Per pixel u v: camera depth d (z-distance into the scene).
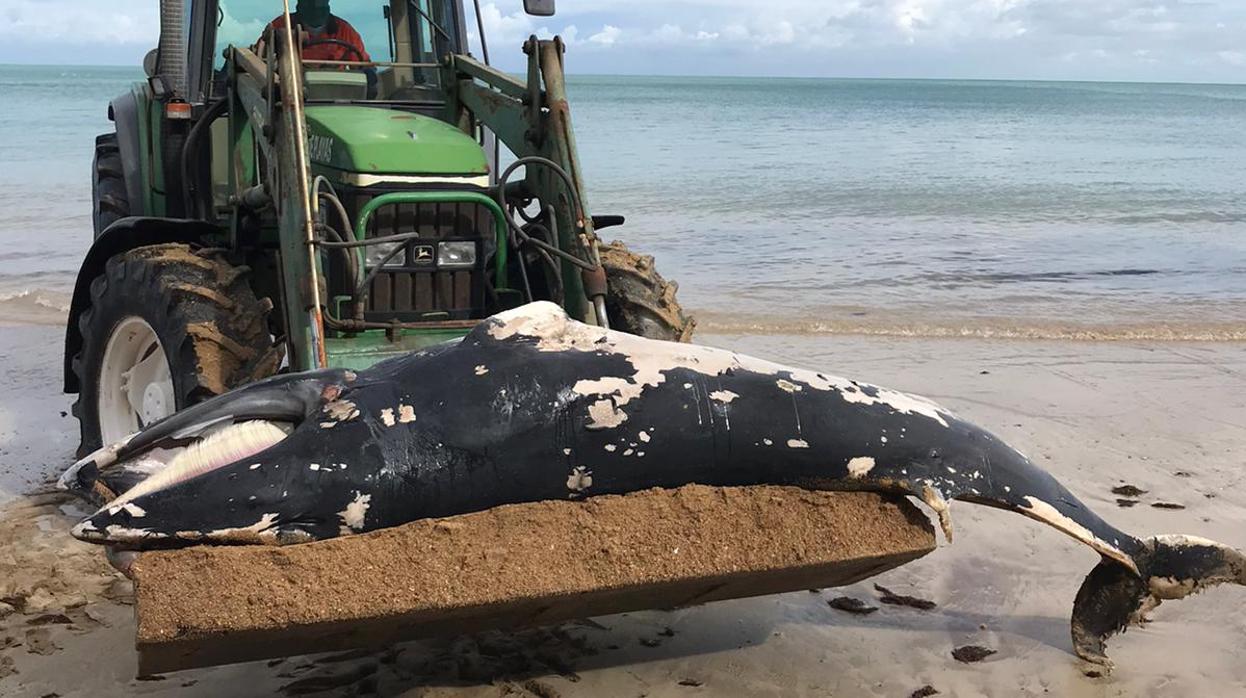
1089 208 17.30
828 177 20.98
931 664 3.80
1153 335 8.80
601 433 2.94
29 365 7.52
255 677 3.60
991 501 3.13
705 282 10.66
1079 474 5.55
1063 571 4.51
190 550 2.64
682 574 2.88
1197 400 6.94
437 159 4.34
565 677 3.64
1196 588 3.51
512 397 2.93
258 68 4.71
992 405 6.71
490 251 4.62
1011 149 31.59
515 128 4.77
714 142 30.66
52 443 5.96
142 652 2.59
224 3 5.47
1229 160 28.30
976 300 10.03
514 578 2.78
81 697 3.46
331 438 2.81
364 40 5.61
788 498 3.03
